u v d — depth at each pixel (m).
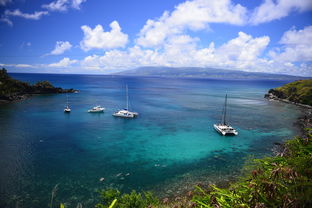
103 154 42.31
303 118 79.69
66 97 132.38
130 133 57.78
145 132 58.97
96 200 26.44
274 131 61.47
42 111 85.12
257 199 6.07
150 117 79.00
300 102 120.31
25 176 32.28
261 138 54.69
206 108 101.62
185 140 52.44
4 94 109.44
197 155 42.66
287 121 74.94
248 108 104.06
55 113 82.00
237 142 51.38
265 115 85.88
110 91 185.88
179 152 44.25
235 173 34.44
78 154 41.97
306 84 138.25
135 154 42.69
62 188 29.20
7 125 62.38
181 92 195.50
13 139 49.88
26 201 26.02
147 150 45.12
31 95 133.88
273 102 130.38
